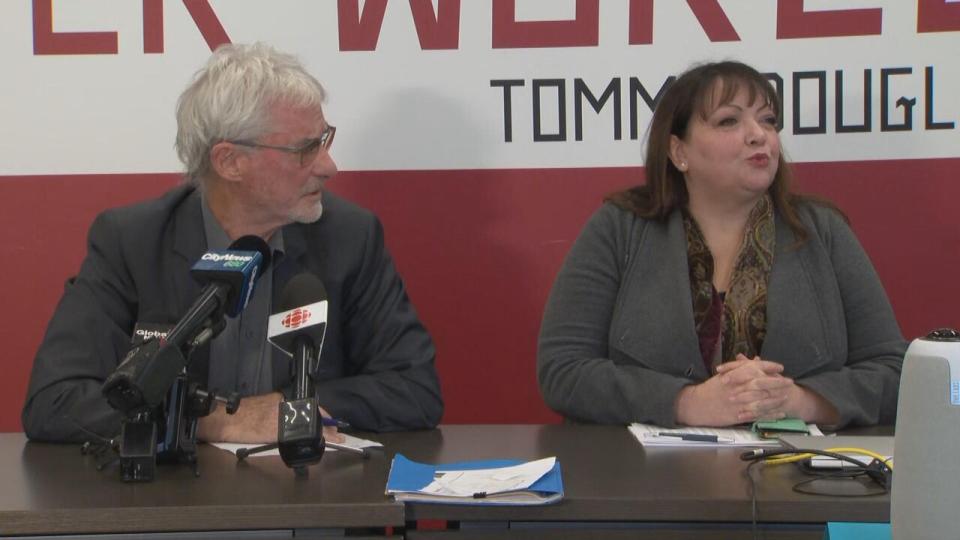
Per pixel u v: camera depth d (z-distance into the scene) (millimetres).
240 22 3188
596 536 1751
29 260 3236
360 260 2553
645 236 2689
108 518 1675
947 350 1346
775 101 2641
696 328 2621
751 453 1986
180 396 1974
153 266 2441
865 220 3189
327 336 2504
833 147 3172
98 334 2375
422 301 3268
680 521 1755
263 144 2354
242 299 1883
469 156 3217
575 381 2533
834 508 1705
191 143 2404
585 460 2035
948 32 3125
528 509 1727
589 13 3170
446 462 2037
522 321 3270
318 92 2424
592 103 3188
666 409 2367
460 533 1747
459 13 3182
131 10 3180
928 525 1347
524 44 3188
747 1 3146
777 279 2615
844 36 3145
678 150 2686
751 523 1745
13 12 3178
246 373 2467
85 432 2197
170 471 1946
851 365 2615
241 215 2436
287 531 1714
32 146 3209
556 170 3213
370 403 2350
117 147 3209
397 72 3197
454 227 3238
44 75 3191
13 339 3252
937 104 3145
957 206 3166
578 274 2693
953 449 1338
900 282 3199
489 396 3301
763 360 2578
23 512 1665
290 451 1863
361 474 1913
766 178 2588
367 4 3184
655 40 3166
